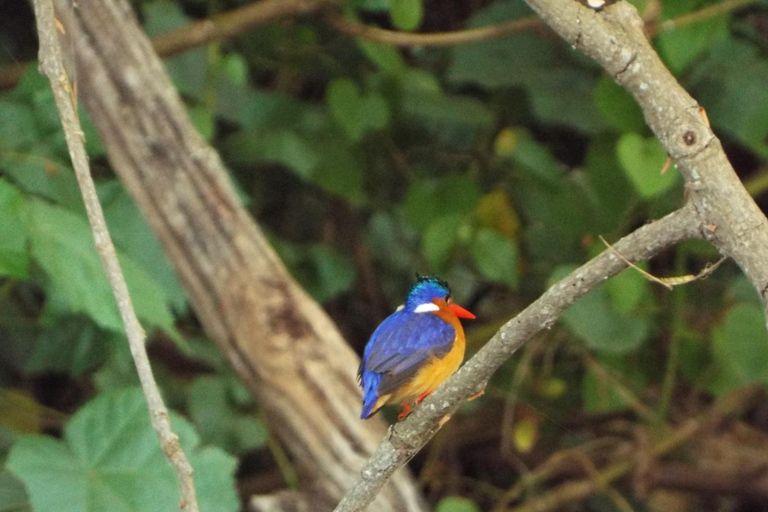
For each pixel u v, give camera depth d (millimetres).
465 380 4422
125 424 7094
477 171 11891
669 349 11336
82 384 11562
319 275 10922
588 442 12062
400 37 10047
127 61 7645
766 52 11023
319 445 7551
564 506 11742
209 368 11102
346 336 12633
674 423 12039
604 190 10086
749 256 3820
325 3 9602
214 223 7699
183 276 7848
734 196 3863
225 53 11383
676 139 4035
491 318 12172
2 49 11031
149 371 4664
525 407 11648
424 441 4738
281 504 7551
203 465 7074
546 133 12961
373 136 11641
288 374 7586
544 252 11188
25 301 10547
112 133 7742
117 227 8617
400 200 12320
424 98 10922
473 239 10328
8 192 6574
